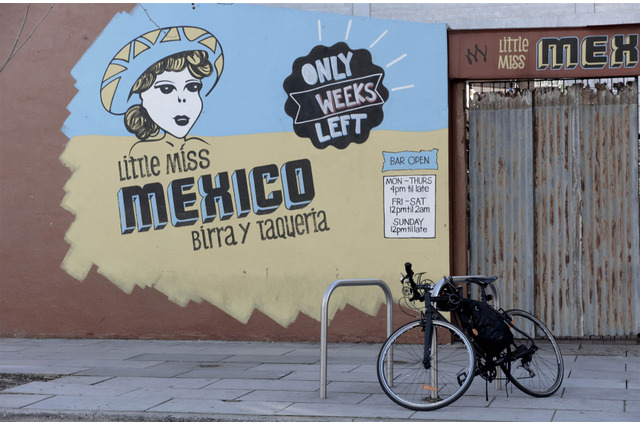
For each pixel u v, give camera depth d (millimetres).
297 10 10242
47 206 10945
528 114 9906
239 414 6203
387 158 9883
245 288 10336
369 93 9953
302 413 6215
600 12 12898
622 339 9695
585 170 9789
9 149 11062
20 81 11047
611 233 9719
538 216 9914
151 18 10680
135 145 10711
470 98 10094
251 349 9680
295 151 10203
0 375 8039
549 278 9875
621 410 6184
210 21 10516
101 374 8078
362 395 6895
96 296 10781
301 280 10156
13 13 11039
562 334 9820
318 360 8812
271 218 10266
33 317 10945
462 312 6691
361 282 7012
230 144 10422
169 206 10594
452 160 9977
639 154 9695
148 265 10641
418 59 9805
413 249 9781
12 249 11039
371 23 9977
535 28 9555
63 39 10930
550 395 6762
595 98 9766
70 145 10898
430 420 5930
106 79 10805
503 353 6625
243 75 10391
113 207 10766
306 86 10180
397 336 6555
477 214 10039
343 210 10016
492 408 6309
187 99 10555
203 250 10484
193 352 9508
